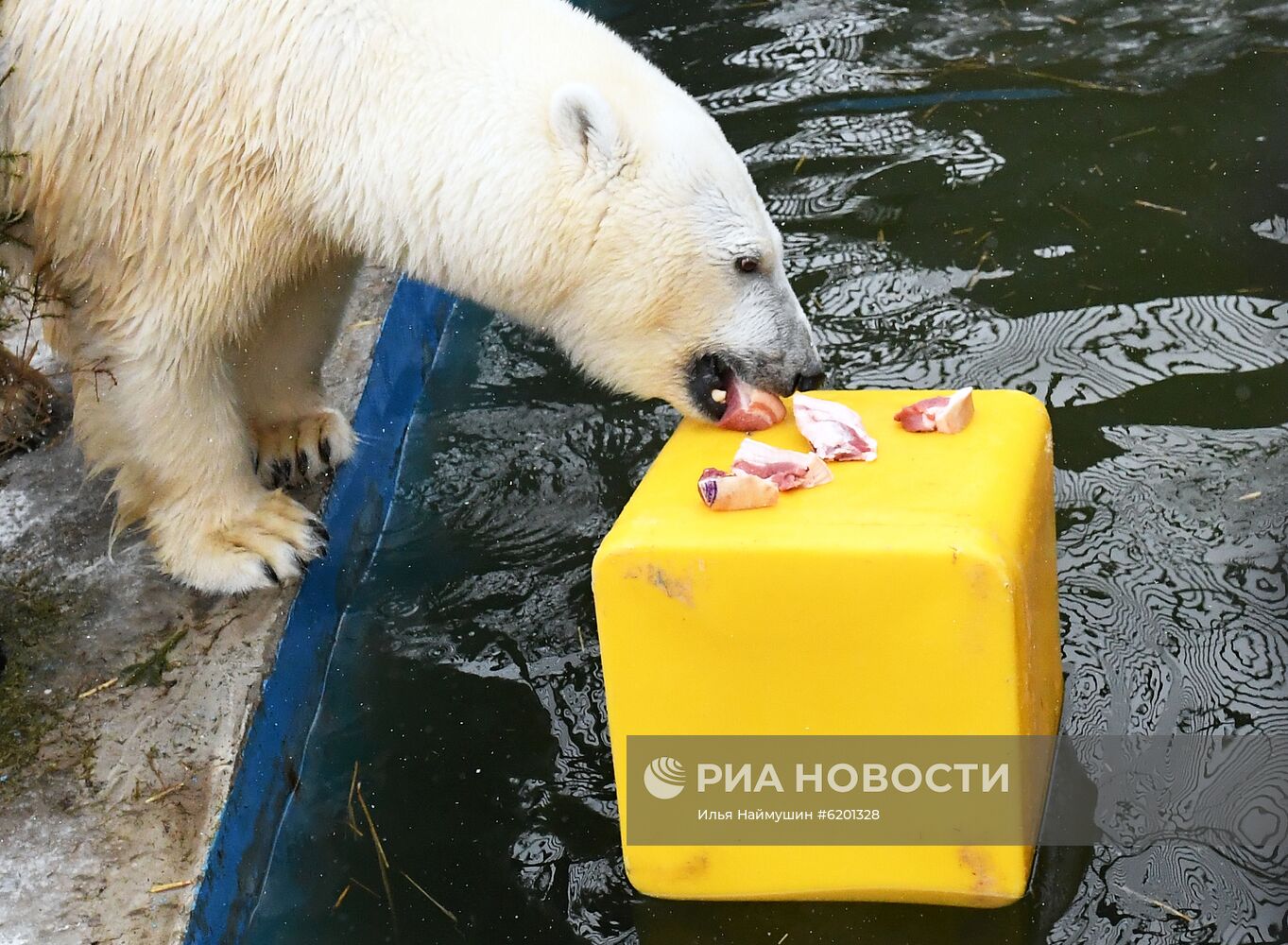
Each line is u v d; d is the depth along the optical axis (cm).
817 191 529
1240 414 406
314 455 411
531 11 350
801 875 288
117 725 336
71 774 324
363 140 335
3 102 342
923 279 477
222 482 375
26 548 395
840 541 251
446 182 336
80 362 364
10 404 430
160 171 333
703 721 274
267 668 350
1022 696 258
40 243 354
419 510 428
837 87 598
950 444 279
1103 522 374
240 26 330
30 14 337
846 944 284
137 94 331
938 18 641
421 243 346
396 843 321
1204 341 436
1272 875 284
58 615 371
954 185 524
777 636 261
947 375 434
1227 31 602
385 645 380
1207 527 369
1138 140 537
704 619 263
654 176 334
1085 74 584
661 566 260
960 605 249
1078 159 530
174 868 300
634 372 362
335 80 333
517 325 505
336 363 458
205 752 327
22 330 439
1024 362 436
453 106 334
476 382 480
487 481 432
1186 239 482
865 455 276
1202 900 281
